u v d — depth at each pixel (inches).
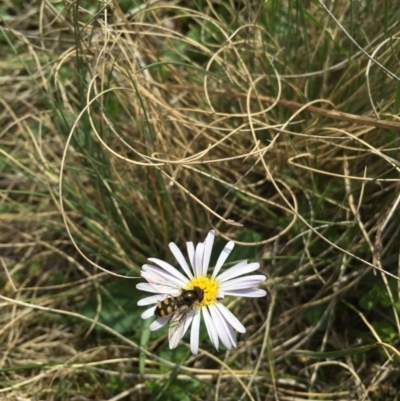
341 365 6.6
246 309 7.2
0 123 8.8
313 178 6.7
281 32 7.7
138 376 6.8
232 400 6.6
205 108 7.7
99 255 7.1
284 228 7.1
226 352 6.8
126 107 7.4
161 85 7.3
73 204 7.6
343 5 7.3
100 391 6.9
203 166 7.5
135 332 7.1
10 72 9.2
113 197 6.6
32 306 6.5
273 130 7.2
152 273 5.2
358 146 6.9
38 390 6.8
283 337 6.9
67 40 7.9
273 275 7.0
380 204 6.8
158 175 6.9
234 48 7.0
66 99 7.5
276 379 6.6
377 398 6.4
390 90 6.5
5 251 8.2
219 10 8.6
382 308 6.7
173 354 6.8
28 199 8.3
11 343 7.2
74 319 7.3
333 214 7.0
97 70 7.3
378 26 7.0
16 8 9.4
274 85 7.4
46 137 8.6
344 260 6.6
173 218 7.3
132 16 7.7
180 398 6.5
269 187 7.6
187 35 8.7
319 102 7.3
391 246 6.6
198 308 5.1
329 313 6.7
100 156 7.1
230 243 5.4
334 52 7.3
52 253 7.9
